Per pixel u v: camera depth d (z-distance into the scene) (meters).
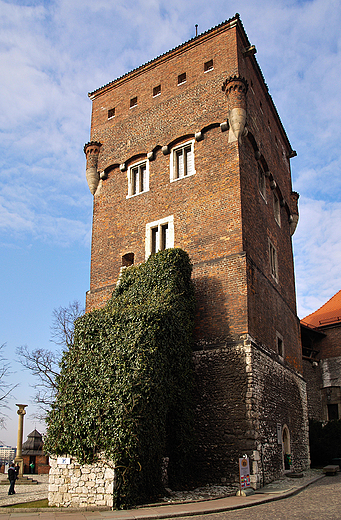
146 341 14.13
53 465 13.48
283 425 19.16
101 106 25.83
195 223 19.97
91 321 15.27
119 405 13.00
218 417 16.45
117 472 12.27
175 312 16.53
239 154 19.83
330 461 25.17
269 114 25.77
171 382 15.24
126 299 17.91
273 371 18.97
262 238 21.17
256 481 15.05
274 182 24.09
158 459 13.73
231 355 16.95
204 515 10.80
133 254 21.66
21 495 19.09
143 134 23.20
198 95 21.86
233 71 21.17
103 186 24.16
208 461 16.14
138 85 24.58
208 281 18.58
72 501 12.70
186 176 21.02
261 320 18.75
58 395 14.61
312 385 32.44
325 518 9.99
